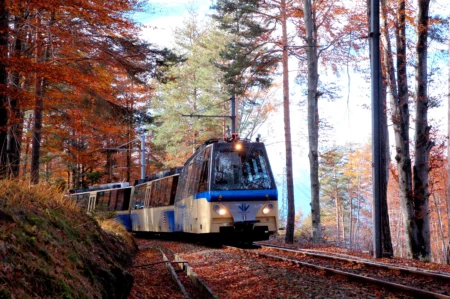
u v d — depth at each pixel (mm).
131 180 50469
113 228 16656
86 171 39812
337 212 67250
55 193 10000
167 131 47938
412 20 21516
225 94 44438
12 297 4715
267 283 10367
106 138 37719
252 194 18672
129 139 41656
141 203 29516
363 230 67188
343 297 8648
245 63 27859
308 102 24594
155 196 26906
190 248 18984
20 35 15766
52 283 5582
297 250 17531
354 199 72688
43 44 16031
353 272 11797
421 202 21719
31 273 5422
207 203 18453
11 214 6445
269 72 30625
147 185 28875
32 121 23562
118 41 16422
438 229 49656
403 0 21156
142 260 15039
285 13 27031
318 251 18234
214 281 11008
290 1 27141
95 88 18547
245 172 18938
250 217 18500
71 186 40531
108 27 15781
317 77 24688
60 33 15578
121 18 16000
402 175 22141
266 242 26500
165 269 13180
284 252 16797
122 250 13195
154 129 48656
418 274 10656
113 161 47312
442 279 9953
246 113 45500
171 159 49844
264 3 27234
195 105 48250
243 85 28656
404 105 22078
